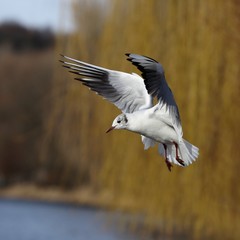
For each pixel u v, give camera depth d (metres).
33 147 42.81
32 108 43.81
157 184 15.40
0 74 46.44
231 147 14.63
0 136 44.03
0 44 63.91
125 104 9.34
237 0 14.59
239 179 14.73
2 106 44.41
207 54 14.73
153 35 15.40
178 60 14.97
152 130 8.80
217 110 14.70
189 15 15.06
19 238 25.23
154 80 8.20
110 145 15.95
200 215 14.91
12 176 43.09
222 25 14.63
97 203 19.30
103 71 9.39
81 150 16.61
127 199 15.93
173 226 15.48
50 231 26.31
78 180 17.95
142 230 15.95
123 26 15.82
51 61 46.28
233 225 14.95
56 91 17.00
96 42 16.47
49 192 36.69
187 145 8.91
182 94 14.86
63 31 16.73
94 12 16.52
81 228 25.02
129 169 15.70
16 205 36.19
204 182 14.77
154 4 15.60
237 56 14.51
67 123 16.77
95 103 16.38
